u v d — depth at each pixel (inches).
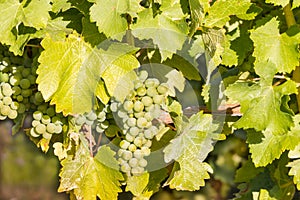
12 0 37.9
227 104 42.6
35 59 39.7
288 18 42.0
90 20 36.5
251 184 49.2
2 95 40.0
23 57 41.0
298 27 40.5
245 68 43.2
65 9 38.0
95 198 40.4
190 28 39.0
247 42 41.8
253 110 39.5
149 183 42.4
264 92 39.8
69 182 40.2
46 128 39.8
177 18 38.4
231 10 39.5
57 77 37.4
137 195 41.7
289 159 46.0
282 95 39.7
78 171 40.2
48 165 93.4
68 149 40.0
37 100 39.3
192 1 37.6
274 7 44.0
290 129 39.6
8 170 94.5
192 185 40.0
